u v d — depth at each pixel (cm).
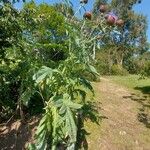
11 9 243
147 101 440
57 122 155
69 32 163
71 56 163
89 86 167
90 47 168
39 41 285
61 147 162
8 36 242
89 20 174
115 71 809
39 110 327
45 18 308
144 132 343
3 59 254
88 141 301
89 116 171
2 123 337
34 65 200
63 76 163
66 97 158
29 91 195
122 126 345
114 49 1071
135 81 556
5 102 327
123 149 306
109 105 402
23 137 300
